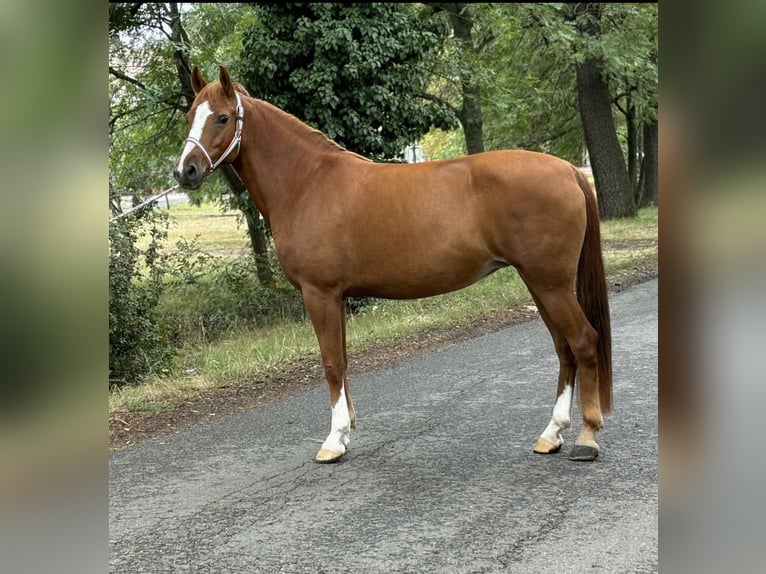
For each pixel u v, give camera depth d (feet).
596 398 12.15
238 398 17.94
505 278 33.55
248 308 32.24
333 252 12.66
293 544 9.68
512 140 70.59
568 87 63.67
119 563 9.32
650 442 12.92
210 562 9.27
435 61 34.55
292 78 29.30
